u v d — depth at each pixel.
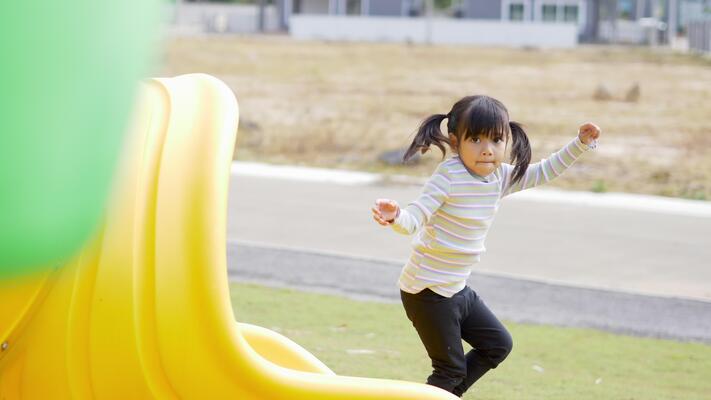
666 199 17.89
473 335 5.59
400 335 8.76
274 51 53.59
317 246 12.91
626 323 9.62
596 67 47.12
